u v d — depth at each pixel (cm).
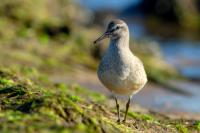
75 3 3391
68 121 916
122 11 4366
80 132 867
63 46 2419
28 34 2441
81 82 1958
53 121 899
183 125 1253
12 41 2319
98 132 915
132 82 1092
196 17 4006
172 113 1552
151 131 1141
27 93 1116
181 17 3997
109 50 1116
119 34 1117
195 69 2544
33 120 899
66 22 2758
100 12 4275
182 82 2230
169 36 3600
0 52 2112
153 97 1817
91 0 4591
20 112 950
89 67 2267
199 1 4066
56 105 937
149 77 2139
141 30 3822
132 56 1109
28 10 2750
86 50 2434
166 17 4097
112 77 1090
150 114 1450
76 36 2562
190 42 3362
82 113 935
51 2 2984
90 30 2839
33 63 2069
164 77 2256
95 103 1355
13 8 2716
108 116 1209
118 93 1129
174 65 2627
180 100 1808
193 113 1580
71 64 2222
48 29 2577
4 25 2519
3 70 1513
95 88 1886
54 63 2136
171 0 4078
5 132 854
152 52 2566
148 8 4303
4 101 1068
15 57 2083
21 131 860
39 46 2336
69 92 1591
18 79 1424
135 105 1606
